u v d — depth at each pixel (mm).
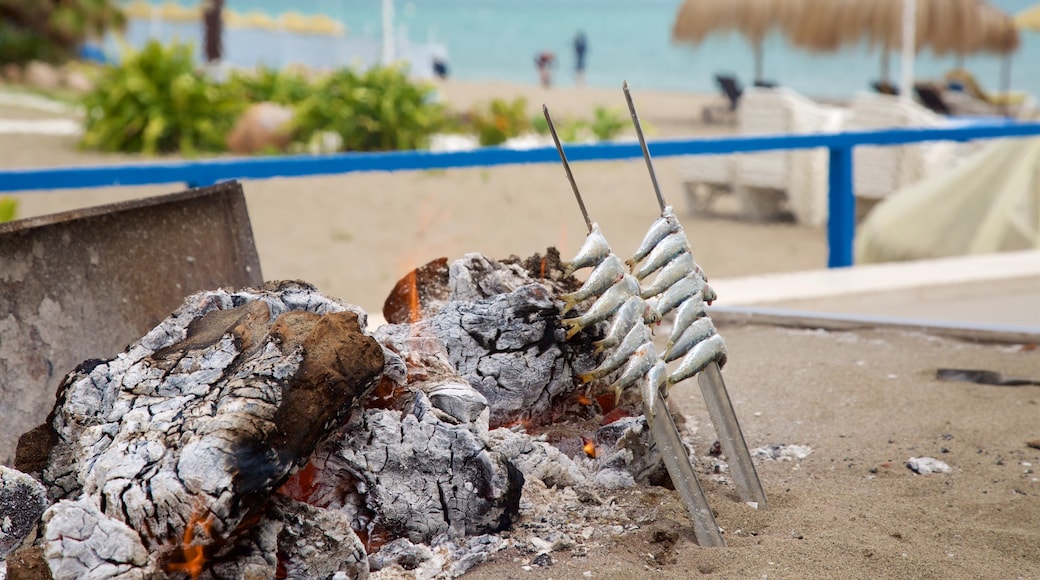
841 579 2371
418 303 3320
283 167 4949
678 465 2559
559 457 2818
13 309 2986
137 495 2062
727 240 10727
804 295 5723
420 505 2463
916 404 3799
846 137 6559
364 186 12664
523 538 2514
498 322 2932
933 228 8508
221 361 2402
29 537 2150
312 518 2252
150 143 14672
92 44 31391
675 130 21625
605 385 3109
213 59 24734
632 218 11555
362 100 15102
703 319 2719
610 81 45781
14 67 24781
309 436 2184
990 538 2617
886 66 20984
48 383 3012
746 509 2785
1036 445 3330
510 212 11594
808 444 3420
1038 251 7051
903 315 5996
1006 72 24328
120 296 3297
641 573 2357
